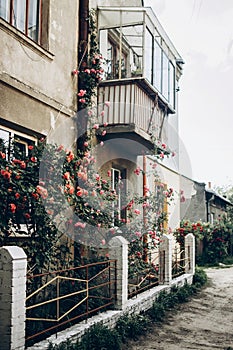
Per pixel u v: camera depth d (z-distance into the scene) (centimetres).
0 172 628
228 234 2231
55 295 698
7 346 491
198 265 1998
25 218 678
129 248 968
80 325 648
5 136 759
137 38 1064
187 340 722
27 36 795
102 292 773
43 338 586
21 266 511
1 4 761
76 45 989
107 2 1150
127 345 676
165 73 1228
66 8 952
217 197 2627
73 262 783
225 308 984
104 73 1078
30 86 806
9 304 495
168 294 988
